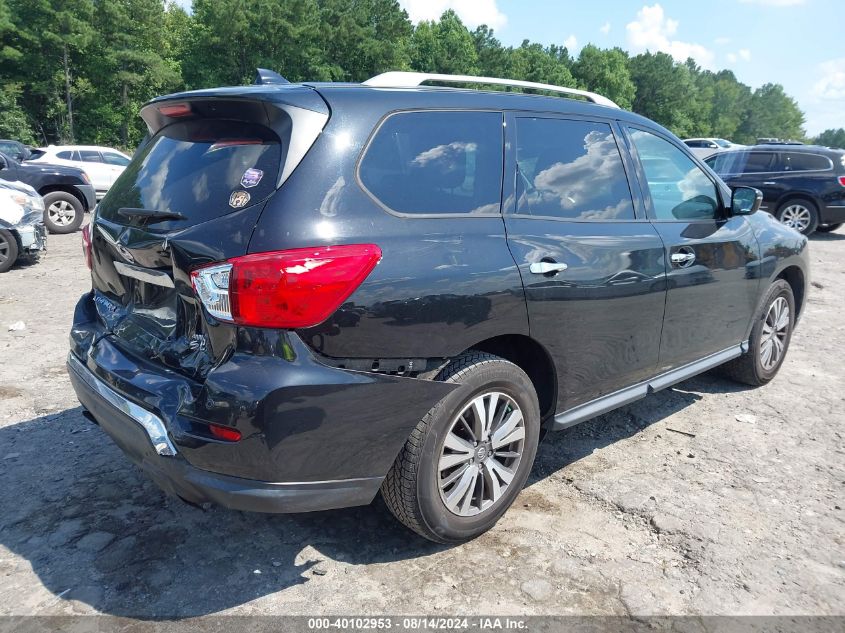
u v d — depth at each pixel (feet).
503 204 9.44
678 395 15.61
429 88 9.45
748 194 13.24
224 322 7.38
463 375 8.54
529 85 11.03
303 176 7.68
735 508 10.57
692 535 9.77
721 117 473.26
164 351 8.27
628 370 11.30
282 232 7.34
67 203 41.09
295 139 7.82
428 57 268.62
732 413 14.56
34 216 29.25
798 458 12.42
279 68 217.15
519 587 8.53
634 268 10.80
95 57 196.65
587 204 10.64
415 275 7.98
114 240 9.02
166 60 234.58
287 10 215.92
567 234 9.96
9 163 39.50
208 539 9.50
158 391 7.94
